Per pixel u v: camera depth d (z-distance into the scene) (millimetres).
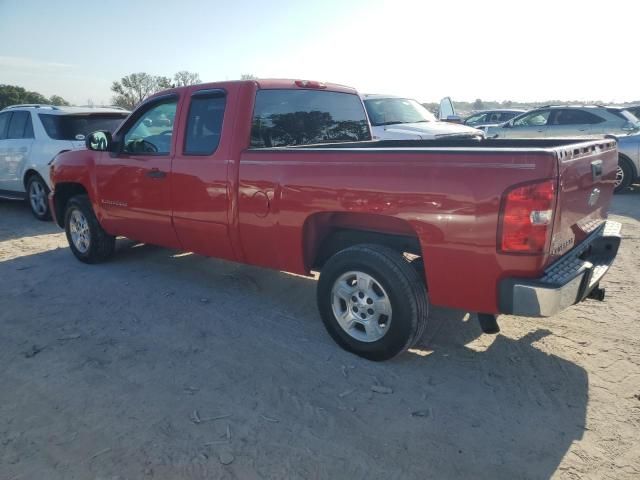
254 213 4195
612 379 3504
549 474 2648
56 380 3621
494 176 3000
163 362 3855
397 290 3498
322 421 3113
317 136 5129
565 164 3043
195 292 5289
